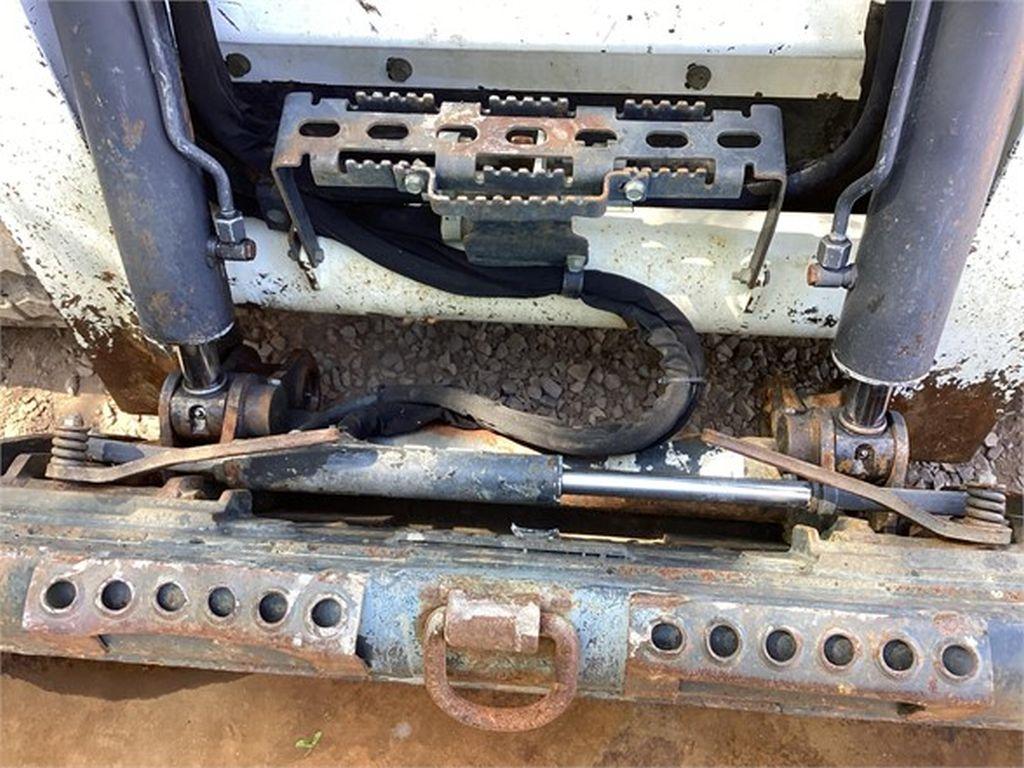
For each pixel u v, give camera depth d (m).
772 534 1.28
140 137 0.93
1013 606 0.92
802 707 0.94
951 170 0.88
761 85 1.19
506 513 1.35
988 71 0.83
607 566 0.98
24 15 0.99
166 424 1.17
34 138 1.10
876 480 1.12
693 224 1.16
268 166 1.12
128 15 0.88
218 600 0.89
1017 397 1.51
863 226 1.09
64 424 1.11
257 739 1.33
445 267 1.19
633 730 1.31
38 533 1.00
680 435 1.29
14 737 1.34
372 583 0.90
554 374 1.66
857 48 1.10
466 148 0.99
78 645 0.92
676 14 1.09
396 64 1.20
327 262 1.25
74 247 1.24
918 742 1.31
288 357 1.44
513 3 1.10
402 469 1.12
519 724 0.85
